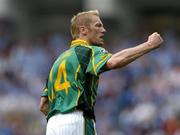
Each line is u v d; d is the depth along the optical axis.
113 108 38.44
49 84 14.68
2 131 36.25
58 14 56.62
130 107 37.78
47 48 46.47
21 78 42.41
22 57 44.34
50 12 56.38
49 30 56.31
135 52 13.84
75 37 14.74
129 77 40.84
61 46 46.38
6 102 38.81
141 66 41.69
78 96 14.20
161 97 37.19
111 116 38.03
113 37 51.69
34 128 37.69
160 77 39.75
